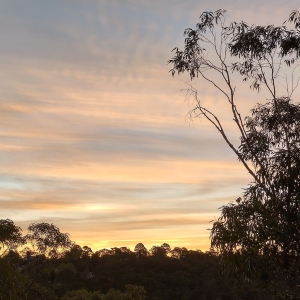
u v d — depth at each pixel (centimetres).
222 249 852
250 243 831
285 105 1098
